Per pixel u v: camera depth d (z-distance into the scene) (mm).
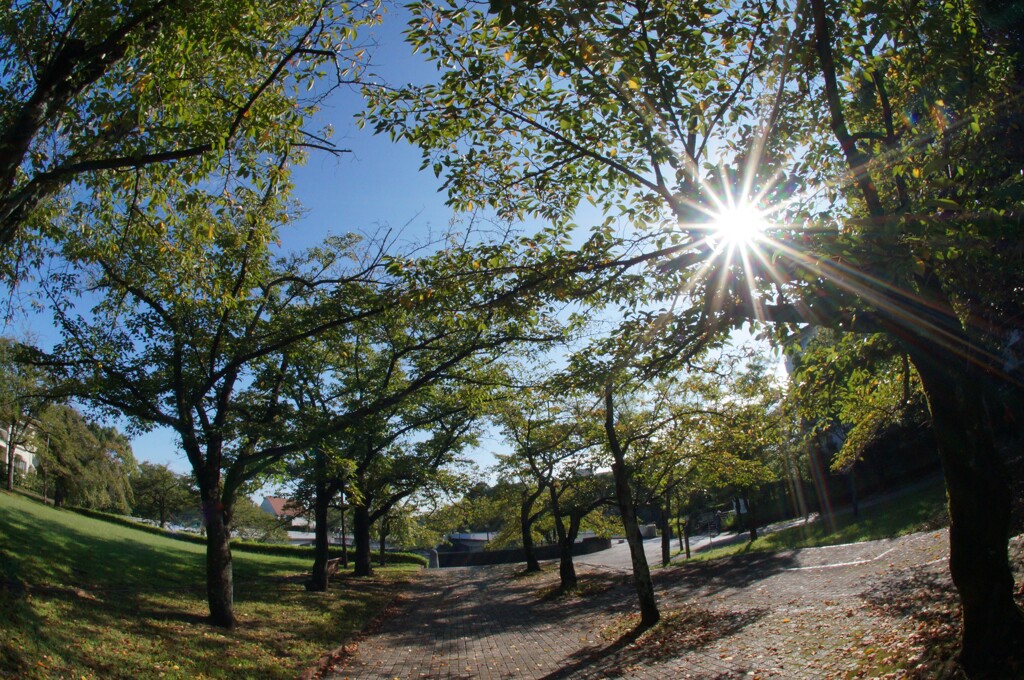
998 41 7941
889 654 8188
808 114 8344
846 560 18375
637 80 7129
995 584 6664
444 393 19078
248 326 14750
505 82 8008
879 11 6539
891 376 11680
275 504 87938
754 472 17766
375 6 9109
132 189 10359
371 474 26828
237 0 8281
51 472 35344
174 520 66938
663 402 16812
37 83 8258
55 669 8453
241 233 13016
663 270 7801
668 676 10133
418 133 8273
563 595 24047
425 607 24359
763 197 7656
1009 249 6113
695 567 26484
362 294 13016
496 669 12852
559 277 7770
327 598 21766
